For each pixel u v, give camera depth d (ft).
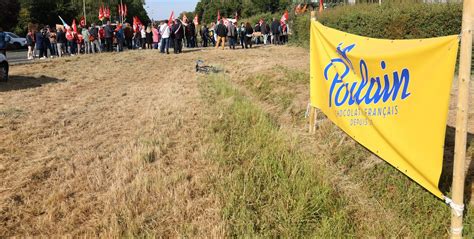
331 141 22.11
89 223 14.94
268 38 99.71
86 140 24.03
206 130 24.90
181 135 24.52
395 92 15.72
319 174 17.84
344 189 17.25
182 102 32.89
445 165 17.66
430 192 15.08
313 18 22.03
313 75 22.65
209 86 39.22
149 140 23.34
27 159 21.01
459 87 12.32
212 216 15.16
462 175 12.66
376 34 52.85
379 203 16.15
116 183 17.80
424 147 14.74
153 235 14.06
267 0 229.66
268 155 20.07
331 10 73.97
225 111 28.99
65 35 77.00
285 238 13.94
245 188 16.56
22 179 18.47
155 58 64.34
